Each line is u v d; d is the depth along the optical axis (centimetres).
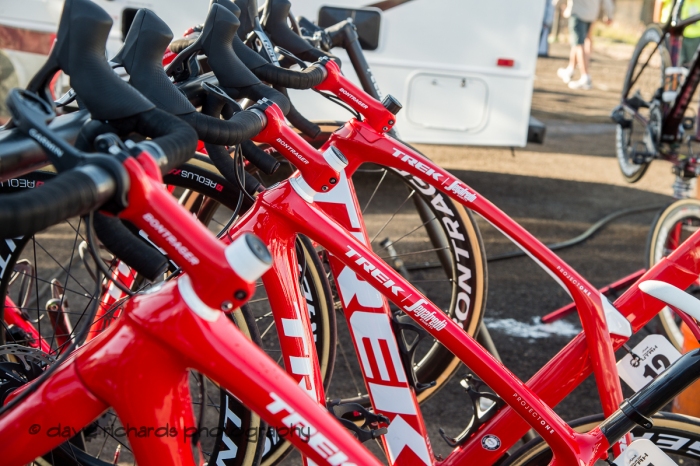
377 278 117
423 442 147
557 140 638
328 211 148
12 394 102
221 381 75
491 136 415
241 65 108
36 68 374
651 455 130
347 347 255
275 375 76
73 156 66
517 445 187
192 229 70
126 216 69
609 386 132
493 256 354
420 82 401
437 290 305
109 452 184
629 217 431
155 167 70
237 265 70
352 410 135
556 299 308
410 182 199
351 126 145
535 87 877
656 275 138
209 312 75
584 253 365
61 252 317
